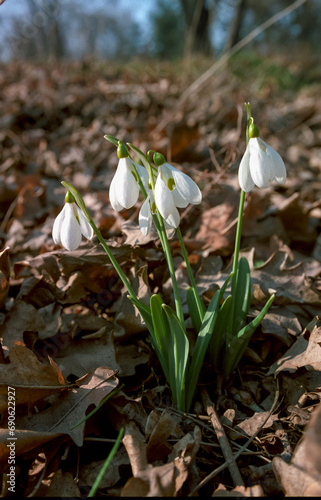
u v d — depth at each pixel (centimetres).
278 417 36
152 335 35
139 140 77
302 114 112
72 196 32
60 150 83
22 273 44
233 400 37
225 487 32
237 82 163
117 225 50
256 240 49
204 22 216
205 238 48
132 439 32
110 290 43
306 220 53
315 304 41
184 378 35
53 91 116
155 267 44
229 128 91
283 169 32
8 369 34
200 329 35
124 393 36
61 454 34
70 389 35
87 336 38
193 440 33
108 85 124
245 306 36
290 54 257
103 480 33
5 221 56
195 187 31
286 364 37
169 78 137
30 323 39
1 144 86
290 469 31
